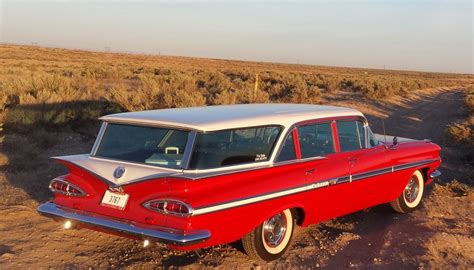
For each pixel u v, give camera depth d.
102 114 15.11
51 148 11.49
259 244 5.36
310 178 5.72
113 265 5.32
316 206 5.92
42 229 6.25
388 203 8.17
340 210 6.39
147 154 5.12
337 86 43.44
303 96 29.22
